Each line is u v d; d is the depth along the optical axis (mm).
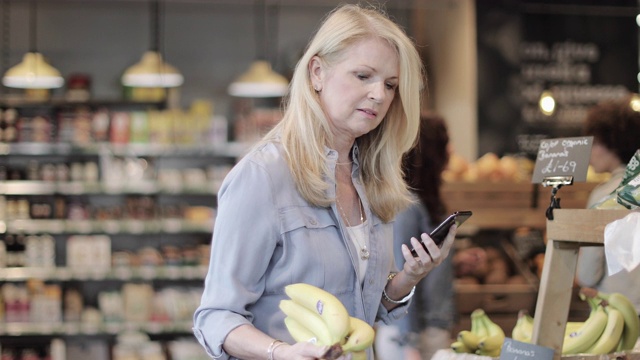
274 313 2238
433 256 2291
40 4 9078
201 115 8453
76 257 8023
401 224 3648
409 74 2295
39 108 8570
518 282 5223
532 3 8422
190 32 9352
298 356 1896
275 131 2357
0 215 7992
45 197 8289
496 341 2812
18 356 8078
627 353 2359
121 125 8289
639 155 2213
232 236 2184
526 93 8422
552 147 2434
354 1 9109
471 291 5043
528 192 5277
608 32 8438
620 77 8445
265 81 8219
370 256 2355
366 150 2430
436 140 3746
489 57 8430
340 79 2236
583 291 2713
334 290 2266
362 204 2395
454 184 5234
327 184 2246
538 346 2270
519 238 5418
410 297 2496
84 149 8219
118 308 8031
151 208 8258
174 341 8156
